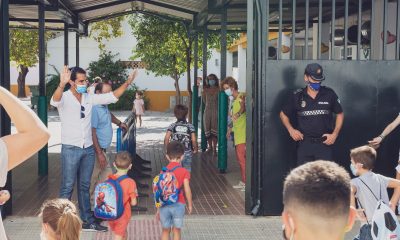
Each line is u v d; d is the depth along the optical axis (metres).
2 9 7.64
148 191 9.89
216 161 13.41
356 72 8.08
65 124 7.14
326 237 2.08
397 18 8.12
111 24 33.16
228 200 9.22
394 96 8.14
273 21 15.44
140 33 22.69
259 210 8.05
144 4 16.42
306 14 7.94
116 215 6.01
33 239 6.96
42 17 11.12
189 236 7.18
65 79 6.87
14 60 31.16
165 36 22.30
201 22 15.49
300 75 7.97
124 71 34.59
